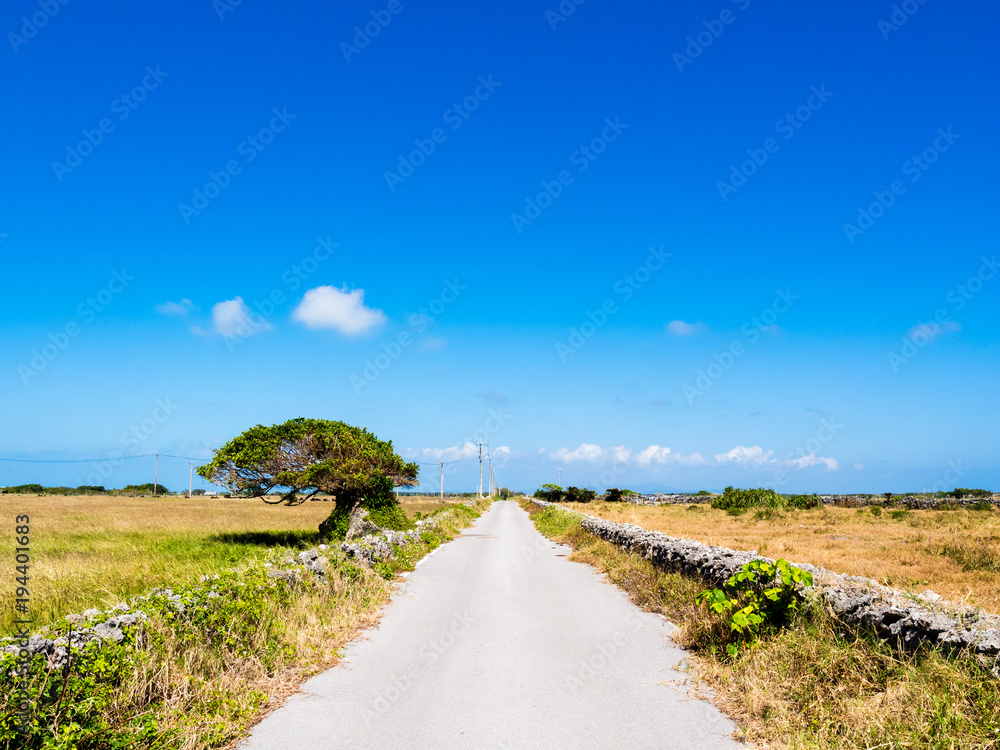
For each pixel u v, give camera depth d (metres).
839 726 4.68
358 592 10.34
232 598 7.37
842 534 21.62
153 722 4.73
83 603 9.63
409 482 25.42
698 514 37.56
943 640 4.87
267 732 5.09
